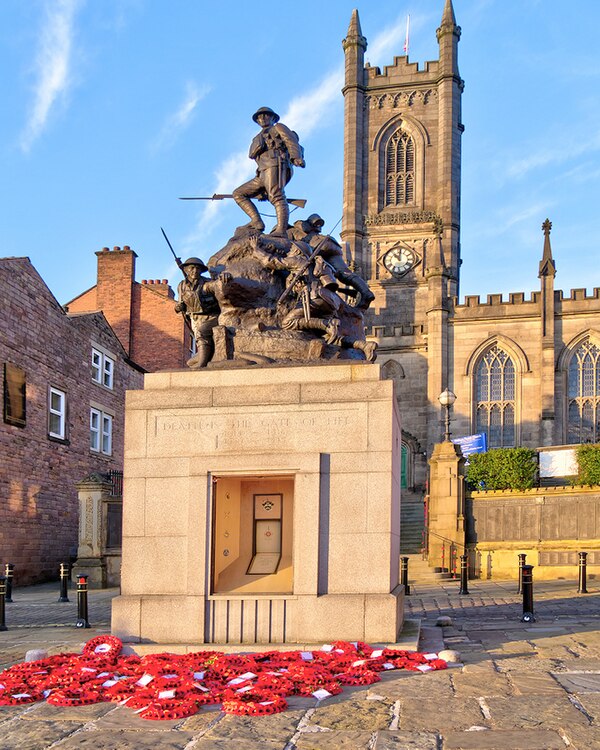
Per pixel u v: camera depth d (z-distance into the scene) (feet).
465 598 64.54
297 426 34.22
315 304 38.27
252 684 26.43
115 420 127.95
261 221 43.34
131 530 34.73
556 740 20.86
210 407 34.99
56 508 105.60
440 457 92.73
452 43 266.36
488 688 26.68
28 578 97.50
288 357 37.42
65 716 24.54
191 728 22.94
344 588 33.01
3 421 93.20
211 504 34.30
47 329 105.19
